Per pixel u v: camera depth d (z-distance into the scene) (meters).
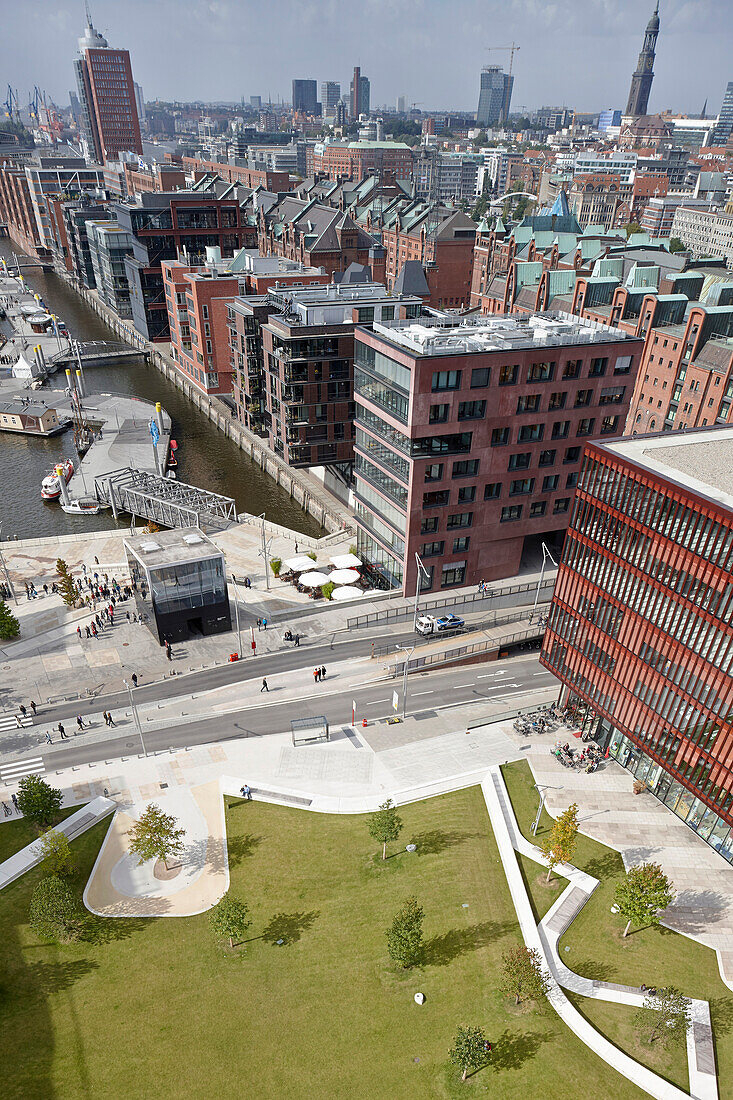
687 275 137.12
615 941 46.88
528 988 40.81
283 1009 43.47
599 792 59.59
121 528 109.56
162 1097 39.16
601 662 61.88
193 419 152.50
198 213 181.00
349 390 112.12
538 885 50.81
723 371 104.88
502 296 171.62
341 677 75.06
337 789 60.28
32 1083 39.78
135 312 197.88
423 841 55.03
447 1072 39.72
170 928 48.88
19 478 125.19
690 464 55.62
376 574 94.12
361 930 48.34
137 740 66.19
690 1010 42.22
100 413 151.25
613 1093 38.38
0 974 45.62
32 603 88.31
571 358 79.81
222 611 82.12
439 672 76.81
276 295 120.38
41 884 47.94
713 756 50.91
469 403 77.25
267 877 52.50
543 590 89.31
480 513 84.38
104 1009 43.69
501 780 60.34
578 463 86.88
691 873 51.84
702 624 50.38
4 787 60.69
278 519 112.88
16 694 72.62
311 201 199.88
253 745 65.50
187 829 56.59
